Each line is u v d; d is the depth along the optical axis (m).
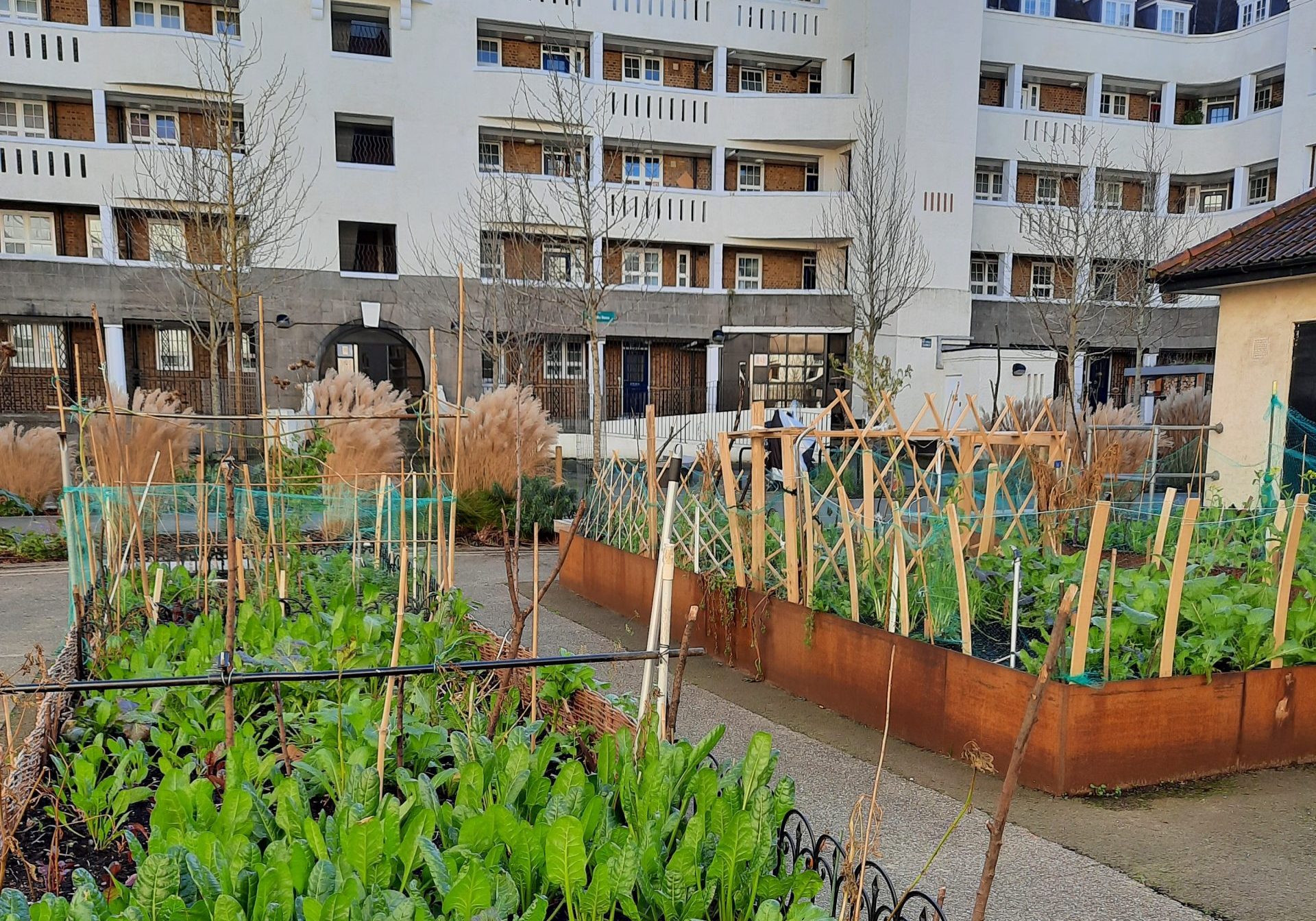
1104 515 3.62
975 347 22.45
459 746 2.90
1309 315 8.26
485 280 21.42
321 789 2.82
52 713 3.29
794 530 5.38
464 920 1.81
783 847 2.57
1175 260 9.45
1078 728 3.66
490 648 4.22
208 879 1.92
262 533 6.15
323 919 1.80
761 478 5.74
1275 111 23.67
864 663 4.73
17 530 10.20
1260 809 3.56
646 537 7.31
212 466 10.58
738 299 24.23
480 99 21.44
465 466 10.92
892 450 6.25
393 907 1.88
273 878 1.89
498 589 8.55
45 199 18.88
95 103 19.09
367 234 21.52
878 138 23.14
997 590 5.41
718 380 24.80
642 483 7.61
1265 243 8.67
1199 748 3.85
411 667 2.71
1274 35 24.17
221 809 2.43
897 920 2.26
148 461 9.62
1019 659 4.25
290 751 2.96
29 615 7.03
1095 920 2.79
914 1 22.20
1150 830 3.38
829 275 24.69
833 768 4.09
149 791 2.72
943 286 23.05
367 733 2.96
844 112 23.62
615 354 24.81
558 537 10.79
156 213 18.31
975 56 22.86
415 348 21.12
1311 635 4.22
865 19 23.84
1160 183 24.34
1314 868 3.10
